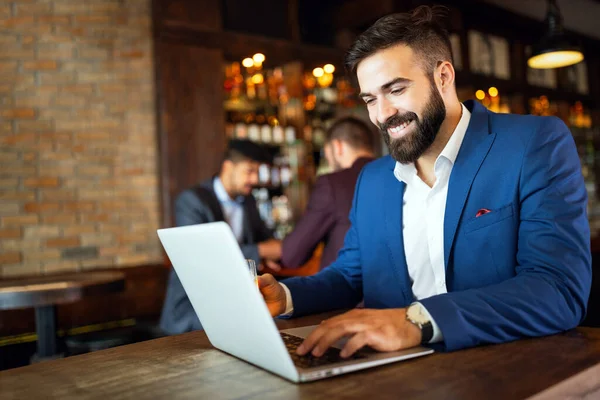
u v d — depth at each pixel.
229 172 3.73
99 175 4.54
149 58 4.71
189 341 1.24
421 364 0.95
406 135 1.37
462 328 1.02
